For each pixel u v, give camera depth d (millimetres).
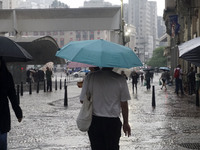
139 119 13305
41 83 47844
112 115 5113
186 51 9570
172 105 18719
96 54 4934
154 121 12789
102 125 5102
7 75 5270
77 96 26141
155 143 8906
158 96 25766
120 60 5004
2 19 40312
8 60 6047
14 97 5324
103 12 39969
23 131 10672
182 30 43094
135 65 5238
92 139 5188
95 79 5156
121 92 5207
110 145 5152
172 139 9422
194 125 11812
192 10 30969
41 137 9703
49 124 12078
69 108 17312
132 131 10664
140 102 20703
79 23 40281
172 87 39969
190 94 26906
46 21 40594
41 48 43031
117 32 40750
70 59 4930
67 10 40156
